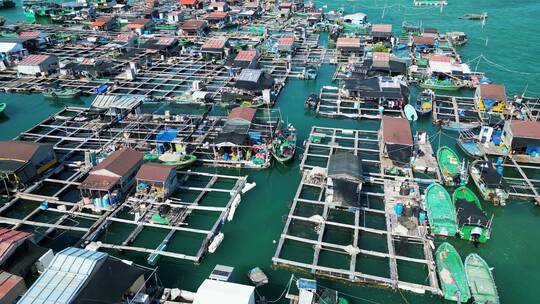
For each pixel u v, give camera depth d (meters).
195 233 45.00
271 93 75.38
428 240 41.75
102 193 48.06
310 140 61.59
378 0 165.62
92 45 109.38
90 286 31.88
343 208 47.81
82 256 33.97
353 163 49.88
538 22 128.12
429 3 154.25
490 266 40.94
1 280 34.91
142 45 102.81
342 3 161.88
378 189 51.22
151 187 49.44
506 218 47.38
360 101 74.50
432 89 81.00
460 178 50.91
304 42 109.62
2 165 50.59
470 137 61.25
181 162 54.69
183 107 72.94
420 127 66.94
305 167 55.84
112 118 67.69
